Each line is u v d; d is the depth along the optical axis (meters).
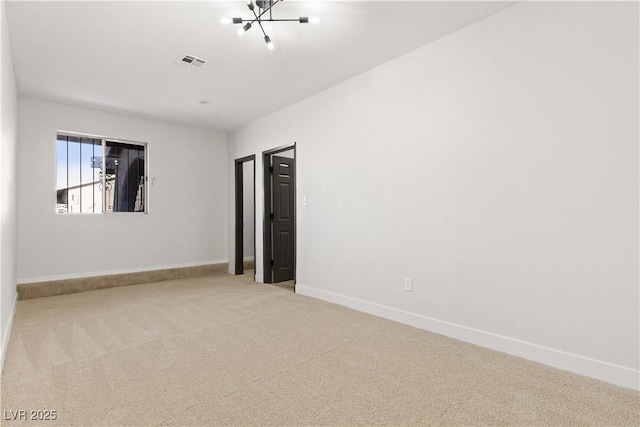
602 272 2.03
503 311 2.46
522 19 2.36
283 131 4.64
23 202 4.13
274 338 2.75
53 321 3.21
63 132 4.45
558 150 2.20
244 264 6.19
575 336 2.13
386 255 3.28
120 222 4.88
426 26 2.67
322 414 1.71
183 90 3.97
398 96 3.18
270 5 2.34
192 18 2.54
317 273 4.08
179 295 4.25
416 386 1.97
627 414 1.69
